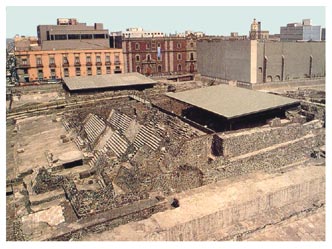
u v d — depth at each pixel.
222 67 75.06
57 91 60.75
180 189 25.27
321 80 68.75
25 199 25.31
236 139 28.78
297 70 71.69
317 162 30.44
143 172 25.84
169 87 60.69
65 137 37.56
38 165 30.31
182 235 19.36
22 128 42.62
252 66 66.25
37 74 69.25
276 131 30.72
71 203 23.62
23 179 28.27
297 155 30.81
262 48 66.75
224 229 20.52
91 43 81.12
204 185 25.38
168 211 20.59
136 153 30.47
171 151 28.64
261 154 28.61
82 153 32.12
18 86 61.03
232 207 20.72
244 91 42.53
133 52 80.88
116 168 28.05
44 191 25.69
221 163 26.78
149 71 83.69
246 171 27.88
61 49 72.81
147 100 49.31
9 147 36.00
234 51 70.38
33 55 68.12
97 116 42.81
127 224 19.91
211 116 38.72
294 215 21.81
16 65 68.19
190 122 35.41
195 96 42.59
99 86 55.44
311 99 48.88
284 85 65.69
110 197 22.28
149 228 19.25
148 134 34.69
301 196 23.61
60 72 70.81
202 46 81.75
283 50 69.00
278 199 22.56
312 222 21.64
